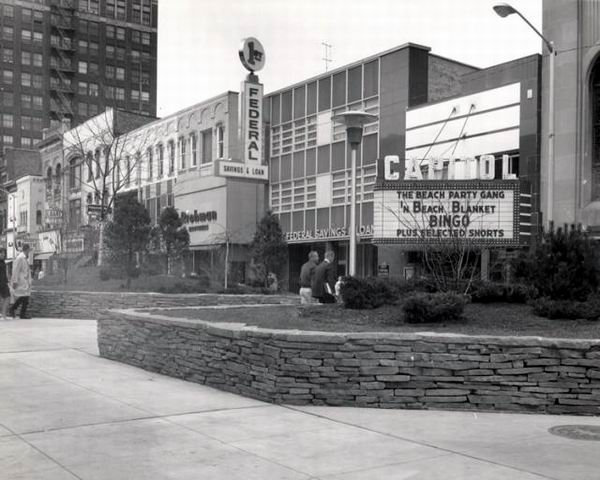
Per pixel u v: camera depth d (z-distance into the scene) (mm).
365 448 6605
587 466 5980
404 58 27516
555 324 10008
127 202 24656
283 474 5762
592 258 11156
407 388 8555
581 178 21656
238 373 9406
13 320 19719
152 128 45219
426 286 13164
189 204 39031
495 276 19375
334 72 30969
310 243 33156
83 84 121000
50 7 118875
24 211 67812
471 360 8469
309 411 8328
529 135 22938
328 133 31297
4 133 115062
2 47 115062
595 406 8227
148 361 11430
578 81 21812
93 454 6340
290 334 8719
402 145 27484
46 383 9992
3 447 6566
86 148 52562
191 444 6734
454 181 21016
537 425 7672
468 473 5773
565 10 22203
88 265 39406
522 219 21047
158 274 30719
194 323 10352
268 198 35281
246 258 35750
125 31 125250
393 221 21453
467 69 29359
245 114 31844
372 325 10148
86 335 15945
